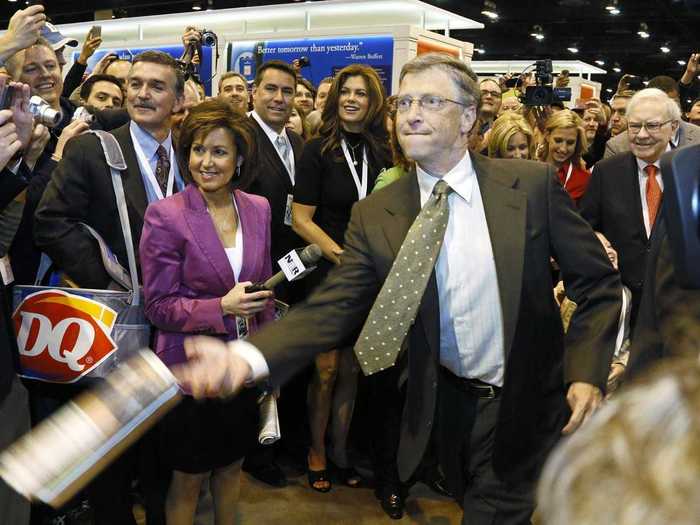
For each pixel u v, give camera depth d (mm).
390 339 1820
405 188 1968
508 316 1812
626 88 6219
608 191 3336
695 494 337
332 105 3459
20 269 2711
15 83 2318
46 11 12891
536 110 4750
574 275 1896
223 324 2402
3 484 2041
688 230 531
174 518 2625
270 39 6734
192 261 2453
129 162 2682
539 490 408
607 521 352
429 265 1814
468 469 1994
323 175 3455
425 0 11406
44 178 2750
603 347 1840
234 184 2641
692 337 426
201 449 2494
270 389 2439
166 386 898
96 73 4863
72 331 2430
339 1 7730
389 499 3383
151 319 2465
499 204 1848
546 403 1926
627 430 368
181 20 8703
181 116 3484
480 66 12172
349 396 3584
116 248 2646
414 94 1827
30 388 2566
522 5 12617
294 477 3713
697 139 3629
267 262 2689
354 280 1911
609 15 12922
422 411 1899
